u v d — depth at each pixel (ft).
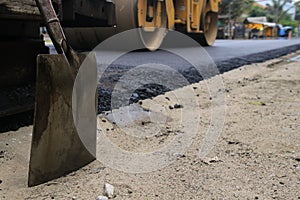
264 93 11.92
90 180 4.88
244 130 7.34
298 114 8.73
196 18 31.40
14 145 6.04
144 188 4.66
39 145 4.53
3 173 4.98
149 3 24.39
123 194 4.48
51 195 4.39
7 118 6.97
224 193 4.51
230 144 6.47
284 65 21.67
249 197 4.40
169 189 4.64
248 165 5.44
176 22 28.81
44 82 4.47
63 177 4.93
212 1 35.40
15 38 8.17
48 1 4.91
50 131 4.64
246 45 42.86
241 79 15.16
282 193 4.49
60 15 6.77
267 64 21.34
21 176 4.91
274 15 155.12
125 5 22.22
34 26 8.84
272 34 128.77
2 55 7.50
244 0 137.80
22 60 8.03
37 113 4.42
